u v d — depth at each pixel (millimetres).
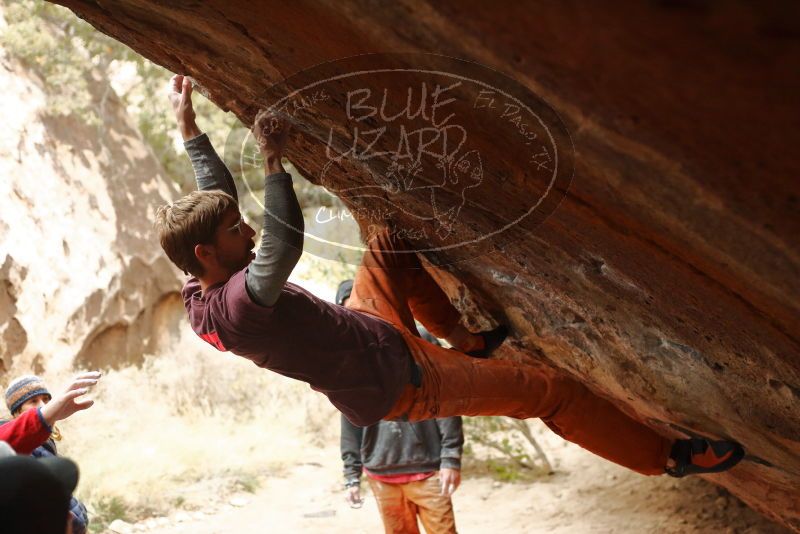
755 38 1035
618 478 5953
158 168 9820
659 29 1096
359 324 2807
